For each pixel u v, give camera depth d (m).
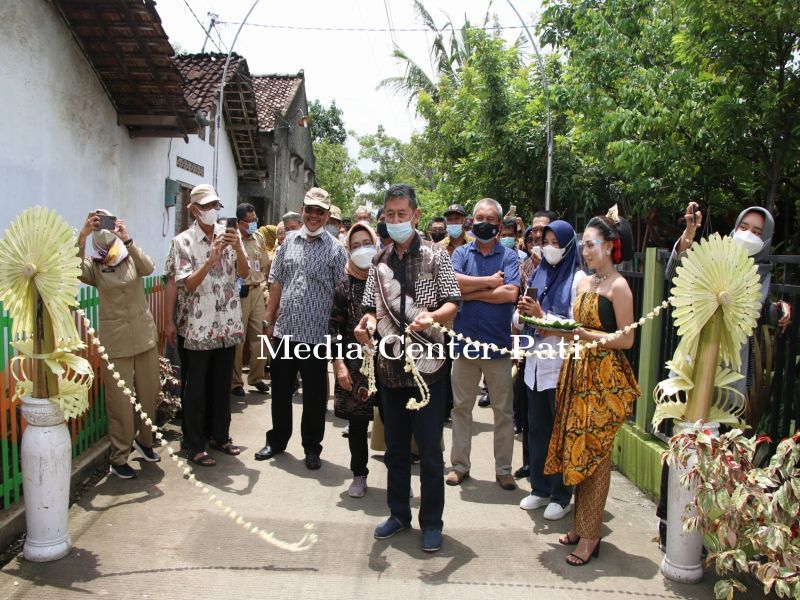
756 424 3.72
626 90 7.61
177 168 11.00
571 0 9.52
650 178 7.68
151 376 4.80
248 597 3.19
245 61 12.23
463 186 13.38
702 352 3.31
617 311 3.59
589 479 3.62
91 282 4.52
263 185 18.11
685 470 3.28
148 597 3.16
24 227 3.34
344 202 32.81
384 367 3.71
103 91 8.21
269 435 5.29
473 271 4.76
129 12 6.91
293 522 4.07
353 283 4.43
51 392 3.40
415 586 3.35
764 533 2.81
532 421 4.35
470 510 4.35
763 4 5.85
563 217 12.36
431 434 3.71
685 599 3.26
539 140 11.65
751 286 3.21
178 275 4.93
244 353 7.61
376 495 4.58
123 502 4.26
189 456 5.02
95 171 8.20
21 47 6.69
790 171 7.21
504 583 3.39
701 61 6.54
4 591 3.15
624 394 3.61
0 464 3.81
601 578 3.46
